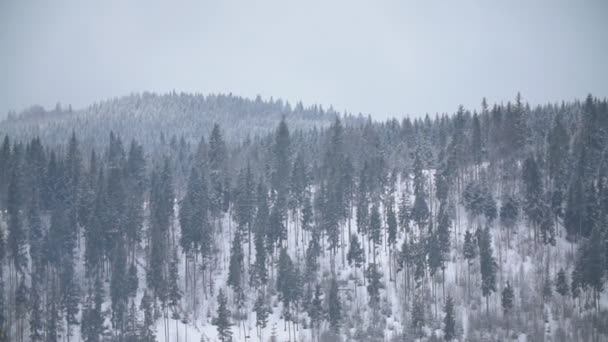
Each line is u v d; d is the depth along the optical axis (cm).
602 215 14925
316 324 13000
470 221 15975
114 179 16050
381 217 16425
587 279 12962
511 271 14225
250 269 14288
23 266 14600
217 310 13150
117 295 13250
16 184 15138
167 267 14800
